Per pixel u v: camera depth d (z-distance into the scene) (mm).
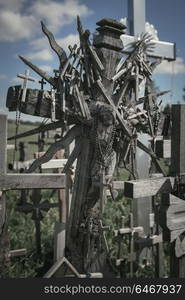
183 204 4820
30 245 7117
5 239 4195
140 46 5660
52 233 7742
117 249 6938
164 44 7355
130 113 5512
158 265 6188
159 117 5793
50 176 4320
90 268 5359
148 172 7129
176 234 4777
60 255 4410
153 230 6750
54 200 9977
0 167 4090
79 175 5391
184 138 4938
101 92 5137
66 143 5289
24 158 11047
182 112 4902
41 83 4926
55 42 5062
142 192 4523
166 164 9844
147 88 5797
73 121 5254
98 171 5266
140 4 6984
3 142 4090
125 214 8984
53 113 4855
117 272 5824
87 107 5098
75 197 5426
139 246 6051
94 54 5129
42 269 6090
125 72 5484
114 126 5258
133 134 5504
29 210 6988
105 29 5230
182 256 4938
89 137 5262
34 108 4809
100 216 5191
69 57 5039
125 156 5570
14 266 5988
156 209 6461
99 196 5371
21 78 4688
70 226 5469
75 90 5012
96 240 5340
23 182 4203
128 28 7078
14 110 4902
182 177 4910
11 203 9305
